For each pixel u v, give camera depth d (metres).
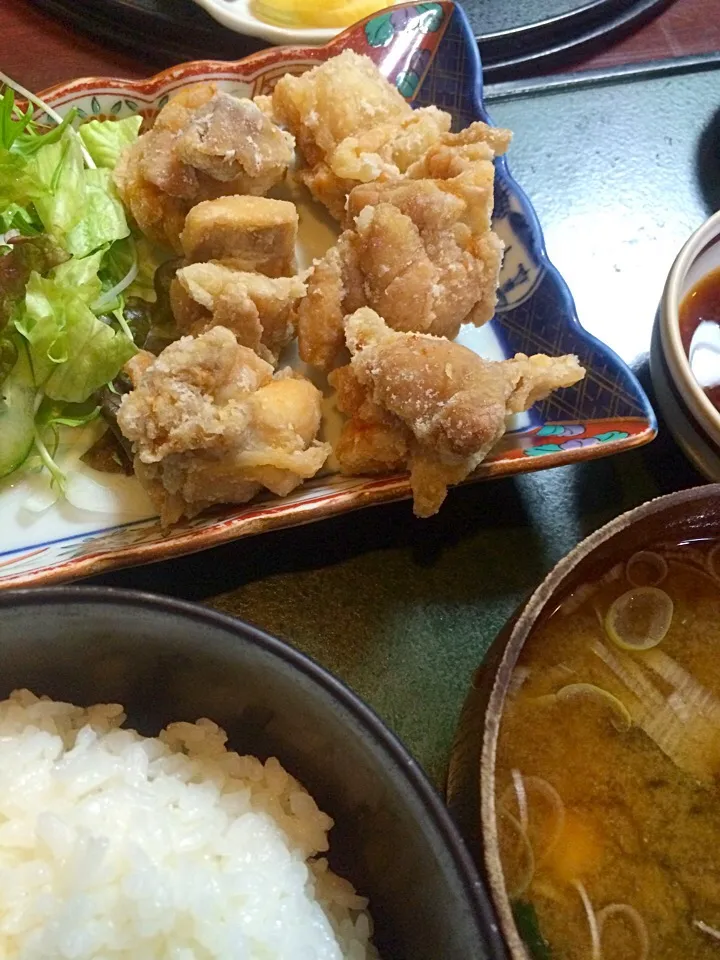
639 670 0.17
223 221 0.21
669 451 0.22
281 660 0.14
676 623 0.18
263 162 0.22
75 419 0.21
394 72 0.26
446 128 0.24
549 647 0.18
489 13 0.29
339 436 0.21
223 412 0.18
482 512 0.21
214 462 0.19
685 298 0.22
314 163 0.24
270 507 0.19
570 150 0.27
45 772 0.15
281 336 0.21
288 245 0.22
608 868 0.16
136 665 0.15
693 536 0.18
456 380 0.19
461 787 0.14
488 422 0.18
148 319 0.22
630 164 0.27
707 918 0.15
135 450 0.19
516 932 0.12
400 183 0.22
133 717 0.17
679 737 0.17
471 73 0.25
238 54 0.27
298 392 0.20
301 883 0.15
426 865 0.13
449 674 0.19
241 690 0.15
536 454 0.20
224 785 0.16
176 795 0.15
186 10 0.28
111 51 0.27
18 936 0.13
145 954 0.14
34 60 0.27
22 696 0.16
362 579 0.20
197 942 0.14
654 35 0.30
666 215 0.26
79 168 0.22
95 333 0.20
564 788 0.16
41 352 0.20
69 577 0.18
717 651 0.18
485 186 0.21
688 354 0.22
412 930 0.14
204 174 0.22
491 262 0.21
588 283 0.25
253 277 0.21
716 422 0.19
